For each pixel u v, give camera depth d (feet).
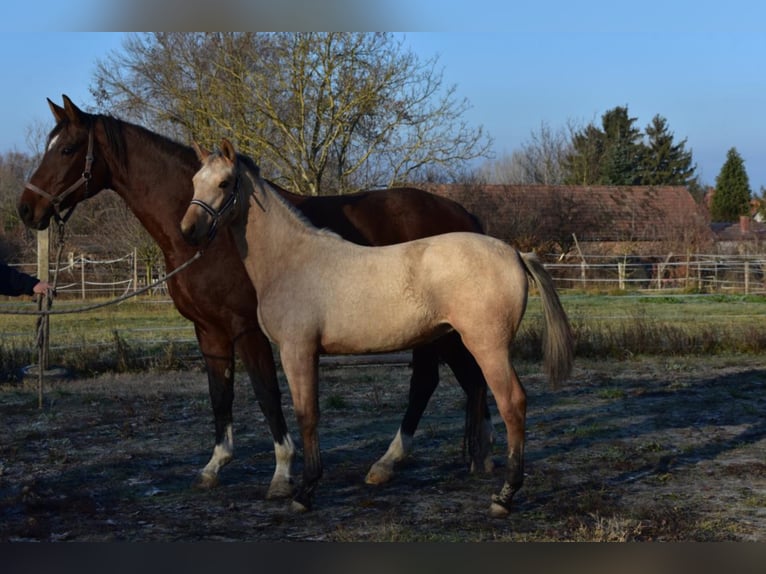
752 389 32.12
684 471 20.10
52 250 68.59
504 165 185.68
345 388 33.60
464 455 19.86
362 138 61.82
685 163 181.47
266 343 19.01
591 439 23.94
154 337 49.19
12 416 28.22
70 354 38.45
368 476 19.45
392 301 16.25
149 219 19.70
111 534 15.93
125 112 65.98
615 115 182.39
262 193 17.22
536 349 39.88
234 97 59.36
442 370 37.73
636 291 83.25
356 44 58.03
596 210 113.60
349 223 19.98
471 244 16.29
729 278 86.58
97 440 24.62
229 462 19.67
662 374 35.99
